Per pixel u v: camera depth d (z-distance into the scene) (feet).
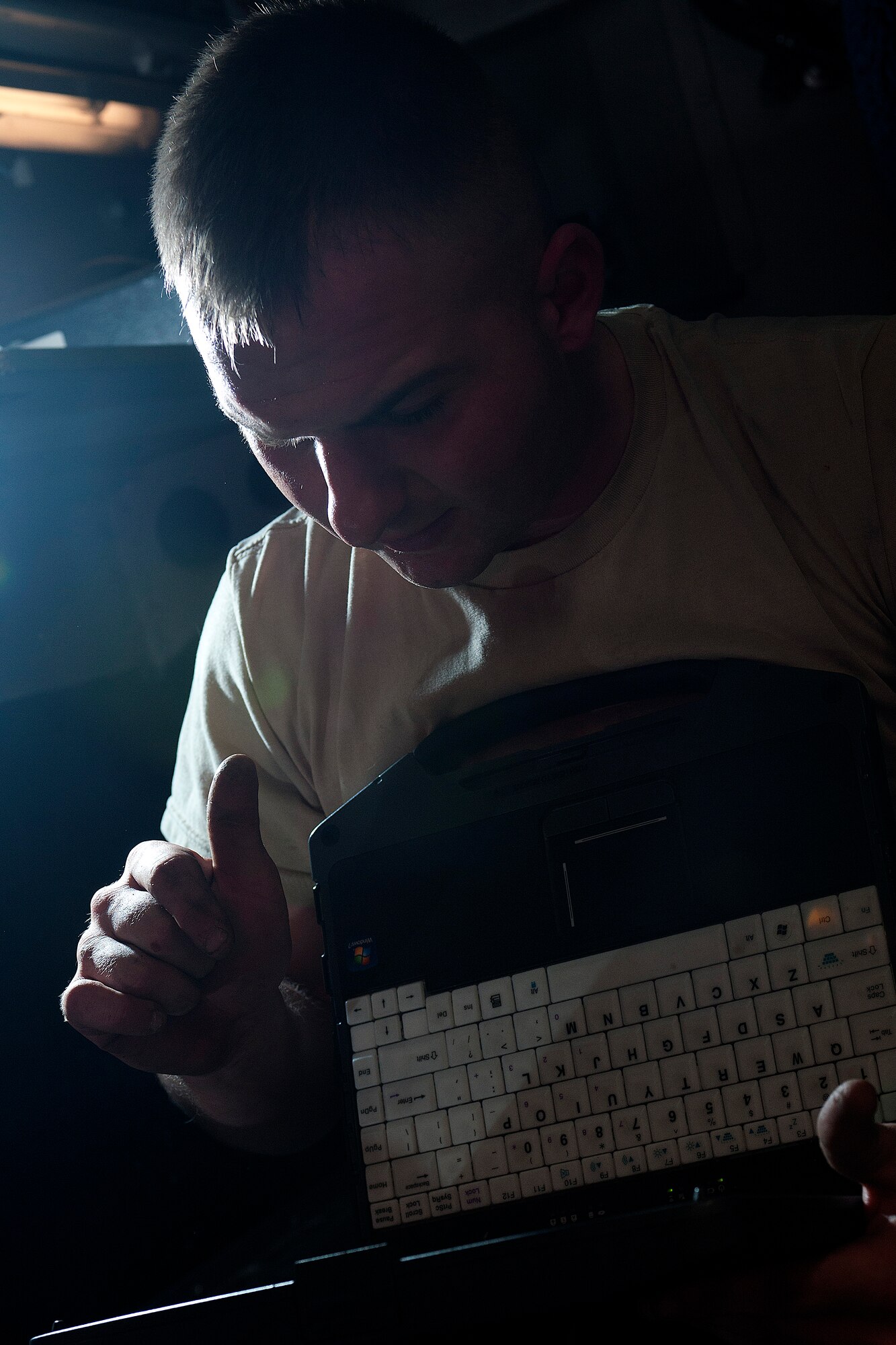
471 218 2.08
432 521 2.28
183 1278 3.73
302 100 2.03
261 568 3.19
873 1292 1.72
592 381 2.64
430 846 2.53
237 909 2.44
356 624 3.01
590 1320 1.94
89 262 6.07
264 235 1.97
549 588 2.77
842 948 2.19
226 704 3.21
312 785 3.18
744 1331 1.91
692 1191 2.21
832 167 5.31
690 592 2.66
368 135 2.01
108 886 2.55
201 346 2.13
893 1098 2.12
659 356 2.81
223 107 2.09
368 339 2.00
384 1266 1.88
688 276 5.51
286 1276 3.24
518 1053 2.36
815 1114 2.16
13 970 3.92
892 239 5.32
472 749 2.78
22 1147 3.81
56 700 4.13
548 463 2.33
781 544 2.63
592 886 2.39
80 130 5.57
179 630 4.54
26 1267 3.72
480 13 5.20
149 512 4.48
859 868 2.21
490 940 2.43
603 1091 2.29
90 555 4.25
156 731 4.42
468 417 2.13
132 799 4.30
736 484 2.67
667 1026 2.27
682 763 2.38
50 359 3.73
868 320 2.74
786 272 5.50
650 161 5.40
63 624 4.15
